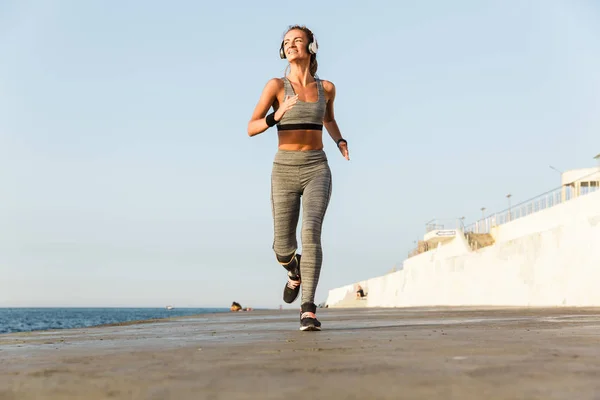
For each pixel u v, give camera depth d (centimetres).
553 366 226
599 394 170
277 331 497
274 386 189
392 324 611
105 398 176
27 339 487
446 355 267
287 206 507
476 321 652
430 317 835
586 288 1539
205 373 220
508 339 355
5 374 233
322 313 1345
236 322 800
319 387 186
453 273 2648
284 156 498
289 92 502
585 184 2712
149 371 229
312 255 484
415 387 183
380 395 171
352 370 221
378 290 4197
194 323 814
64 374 228
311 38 508
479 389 179
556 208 2597
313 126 500
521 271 1945
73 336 525
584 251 1555
